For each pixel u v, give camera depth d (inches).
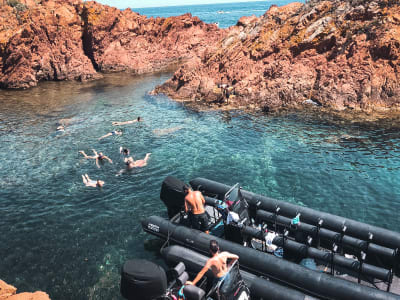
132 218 470.0
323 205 478.9
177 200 408.2
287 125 820.6
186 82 1203.9
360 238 341.7
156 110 1033.5
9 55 1464.1
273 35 1162.6
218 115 945.5
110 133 824.3
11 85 1457.9
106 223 461.7
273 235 350.0
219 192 439.2
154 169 620.4
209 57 1304.1
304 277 293.6
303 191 518.3
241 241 359.9
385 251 318.3
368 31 948.6
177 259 329.4
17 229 458.9
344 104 908.6
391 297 260.2
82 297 335.0
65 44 1652.3
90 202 518.9
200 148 710.5
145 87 1397.6
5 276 370.3
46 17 1600.6
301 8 1190.3
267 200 408.2
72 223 466.0
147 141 767.1
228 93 1032.8
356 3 1022.4
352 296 270.1
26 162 679.7
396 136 706.8
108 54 1781.5
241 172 590.2
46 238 436.1
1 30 1491.1
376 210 461.1
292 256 348.2
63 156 703.1
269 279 312.8
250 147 700.0
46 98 1266.0
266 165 611.8
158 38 2062.0
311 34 1055.0
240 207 380.8
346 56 965.2
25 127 916.0
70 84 1533.0
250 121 873.5
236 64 1162.6
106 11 1787.6
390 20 921.5
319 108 924.6
